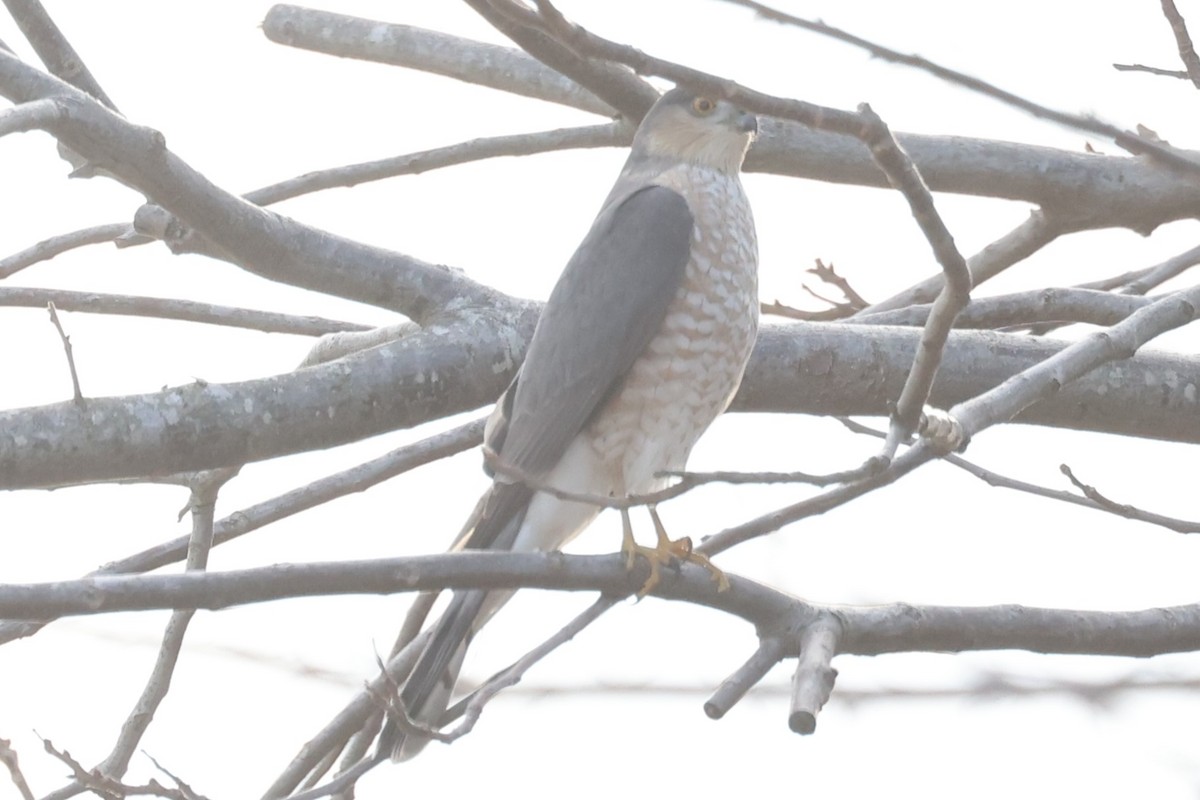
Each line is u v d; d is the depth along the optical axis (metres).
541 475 9.98
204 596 7.24
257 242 10.17
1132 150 6.82
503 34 10.55
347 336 11.37
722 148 10.83
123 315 11.37
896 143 6.91
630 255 10.31
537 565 8.10
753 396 11.00
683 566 8.51
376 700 7.82
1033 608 9.05
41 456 8.96
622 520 8.55
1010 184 11.98
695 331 10.29
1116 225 12.20
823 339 11.04
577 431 10.09
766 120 12.06
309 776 10.27
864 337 11.10
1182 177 7.07
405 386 10.04
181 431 9.27
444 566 7.76
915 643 8.83
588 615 8.40
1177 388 11.17
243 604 7.33
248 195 11.74
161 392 9.33
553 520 10.05
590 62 10.87
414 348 10.20
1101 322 11.66
